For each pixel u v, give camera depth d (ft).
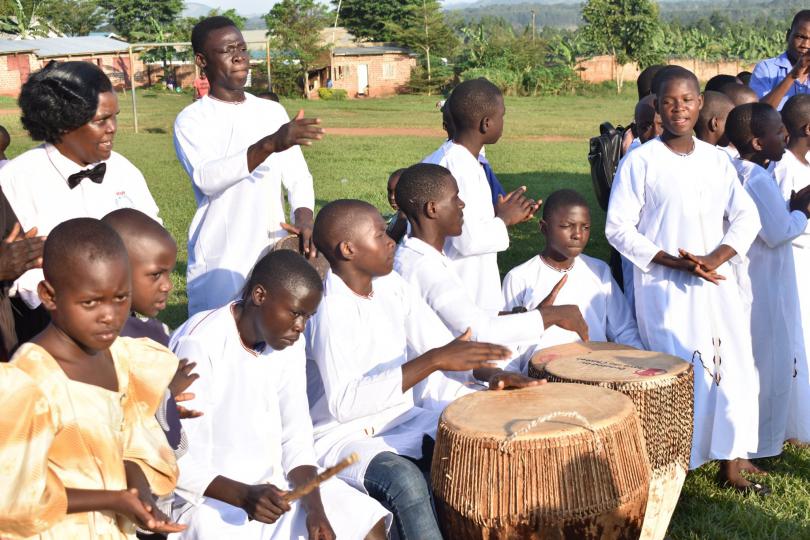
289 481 12.71
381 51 189.88
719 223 17.65
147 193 14.85
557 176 60.54
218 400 12.45
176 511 12.16
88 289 9.24
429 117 123.34
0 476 9.06
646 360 15.19
